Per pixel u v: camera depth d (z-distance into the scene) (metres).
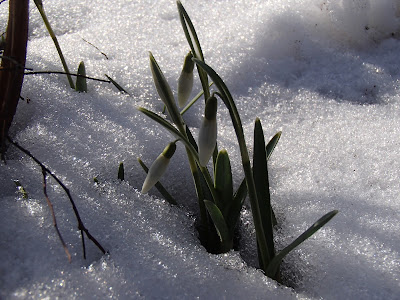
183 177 0.49
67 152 0.47
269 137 0.54
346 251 0.43
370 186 0.48
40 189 0.44
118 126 0.50
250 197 0.40
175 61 0.60
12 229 0.41
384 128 0.54
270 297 0.41
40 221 0.42
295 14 0.64
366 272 0.42
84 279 0.40
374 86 0.59
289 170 0.50
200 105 0.57
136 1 0.73
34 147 0.47
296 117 0.56
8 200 0.43
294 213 0.46
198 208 0.48
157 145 0.50
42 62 0.56
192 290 0.41
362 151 0.51
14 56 0.44
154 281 0.40
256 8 0.67
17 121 0.49
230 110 0.38
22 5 0.43
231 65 0.60
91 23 0.68
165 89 0.40
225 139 0.53
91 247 0.41
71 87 0.53
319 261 0.43
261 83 0.59
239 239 0.46
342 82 0.59
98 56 0.60
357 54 0.64
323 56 0.63
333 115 0.56
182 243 0.43
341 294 0.42
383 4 0.64
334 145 0.52
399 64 0.62
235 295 0.41
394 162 0.50
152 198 0.46
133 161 0.48
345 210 0.46
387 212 0.46
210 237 0.46
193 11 0.71
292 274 0.43
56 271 0.40
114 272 0.40
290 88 0.59
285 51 0.63
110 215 0.43
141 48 0.62
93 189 0.45
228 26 0.65
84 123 0.49
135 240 0.42
